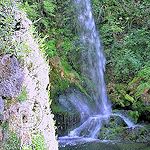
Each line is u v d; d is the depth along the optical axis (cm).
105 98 800
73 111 690
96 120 684
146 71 782
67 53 843
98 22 942
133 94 751
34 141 236
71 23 904
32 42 259
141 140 602
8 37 226
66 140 624
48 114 279
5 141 208
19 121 222
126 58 858
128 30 934
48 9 853
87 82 821
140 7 952
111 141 607
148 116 694
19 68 227
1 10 231
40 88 263
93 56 888
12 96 218
